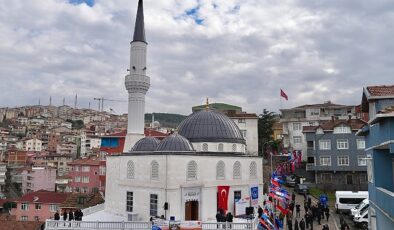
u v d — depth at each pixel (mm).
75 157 125875
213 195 41906
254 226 34156
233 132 49188
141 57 53500
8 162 122688
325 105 94000
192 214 40938
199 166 41094
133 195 42625
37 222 54688
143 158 41875
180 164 39500
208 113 50219
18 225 54000
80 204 64688
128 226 34844
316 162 72562
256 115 86000
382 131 19594
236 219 38875
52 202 66062
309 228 41562
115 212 45094
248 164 45812
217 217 35750
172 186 38562
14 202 69688
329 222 45312
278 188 40625
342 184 69562
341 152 71000
